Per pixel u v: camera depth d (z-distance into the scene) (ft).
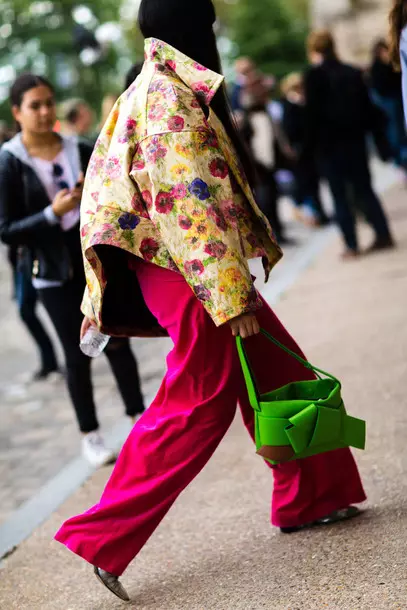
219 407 12.72
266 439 12.60
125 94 12.71
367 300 31.37
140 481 12.90
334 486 14.34
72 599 14.07
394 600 11.69
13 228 19.19
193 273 11.85
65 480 20.30
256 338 13.30
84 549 12.98
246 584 13.19
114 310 13.19
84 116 35.09
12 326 43.21
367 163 38.60
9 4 161.27
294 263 42.06
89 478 19.99
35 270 19.70
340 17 103.09
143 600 13.43
